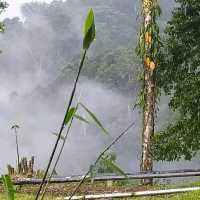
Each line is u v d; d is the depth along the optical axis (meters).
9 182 2.33
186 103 20.44
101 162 2.51
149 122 17.34
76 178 12.13
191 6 20.98
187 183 13.62
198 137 20.17
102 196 10.88
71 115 2.42
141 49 17.11
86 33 2.19
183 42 21.00
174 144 19.89
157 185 14.20
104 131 2.48
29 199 11.14
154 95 17.38
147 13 16.98
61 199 10.62
